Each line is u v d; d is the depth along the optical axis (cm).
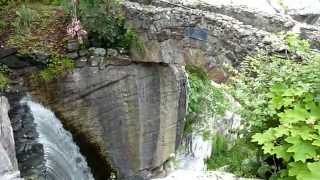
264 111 388
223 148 831
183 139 871
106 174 805
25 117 715
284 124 362
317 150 345
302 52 441
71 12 775
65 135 765
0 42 768
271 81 401
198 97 895
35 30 797
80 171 764
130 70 781
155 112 811
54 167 702
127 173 818
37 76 755
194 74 902
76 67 771
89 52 770
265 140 367
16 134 693
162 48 727
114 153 809
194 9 721
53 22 812
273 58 429
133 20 744
